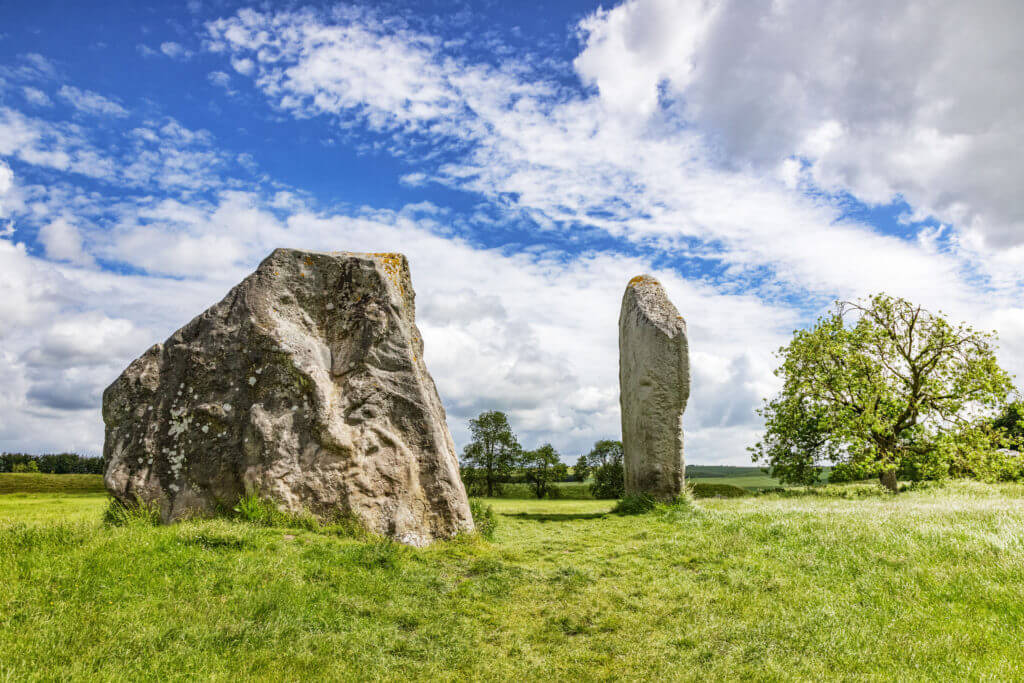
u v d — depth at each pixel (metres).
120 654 5.38
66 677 4.86
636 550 11.23
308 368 10.66
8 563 6.67
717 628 7.21
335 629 6.67
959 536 9.87
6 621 5.54
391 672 5.96
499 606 7.97
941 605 7.36
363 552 8.74
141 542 7.72
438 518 10.68
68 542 7.55
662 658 6.51
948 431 23.95
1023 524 10.64
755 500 21.02
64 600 6.07
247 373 10.66
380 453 10.52
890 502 16.95
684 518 14.55
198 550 7.77
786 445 27.36
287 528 9.43
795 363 26.95
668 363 17.89
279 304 11.25
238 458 10.21
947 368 24.39
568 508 21.48
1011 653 6.03
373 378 10.93
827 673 5.95
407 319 12.60
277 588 7.11
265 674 5.48
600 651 6.74
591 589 8.68
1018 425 26.45
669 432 17.73
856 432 24.09
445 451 11.35
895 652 6.27
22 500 24.02
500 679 6.01
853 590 8.13
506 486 45.22
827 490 25.25
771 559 9.92
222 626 6.16
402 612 7.35
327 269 11.77
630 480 19.19
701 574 9.45
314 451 10.23
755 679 5.94
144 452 10.27
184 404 10.54
